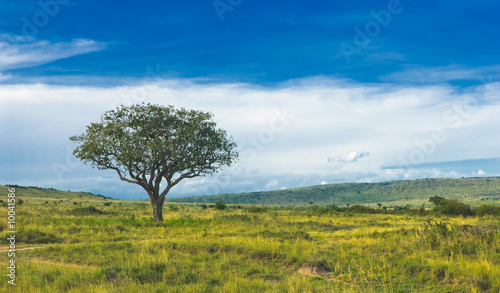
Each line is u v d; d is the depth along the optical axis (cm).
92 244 1655
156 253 1466
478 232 1555
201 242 1645
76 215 4003
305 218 3691
